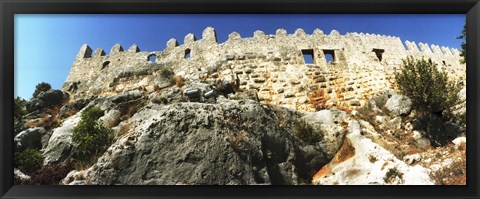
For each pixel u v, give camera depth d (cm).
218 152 1778
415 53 2720
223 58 2541
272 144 1944
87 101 2527
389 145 2080
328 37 2631
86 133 2016
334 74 2516
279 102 2427
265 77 2484
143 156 1780
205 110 1906
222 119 1884
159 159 1772
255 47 2578
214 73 2505
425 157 1989
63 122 2336
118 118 2200
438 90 2242
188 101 2167
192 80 2481
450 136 2198
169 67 2658
